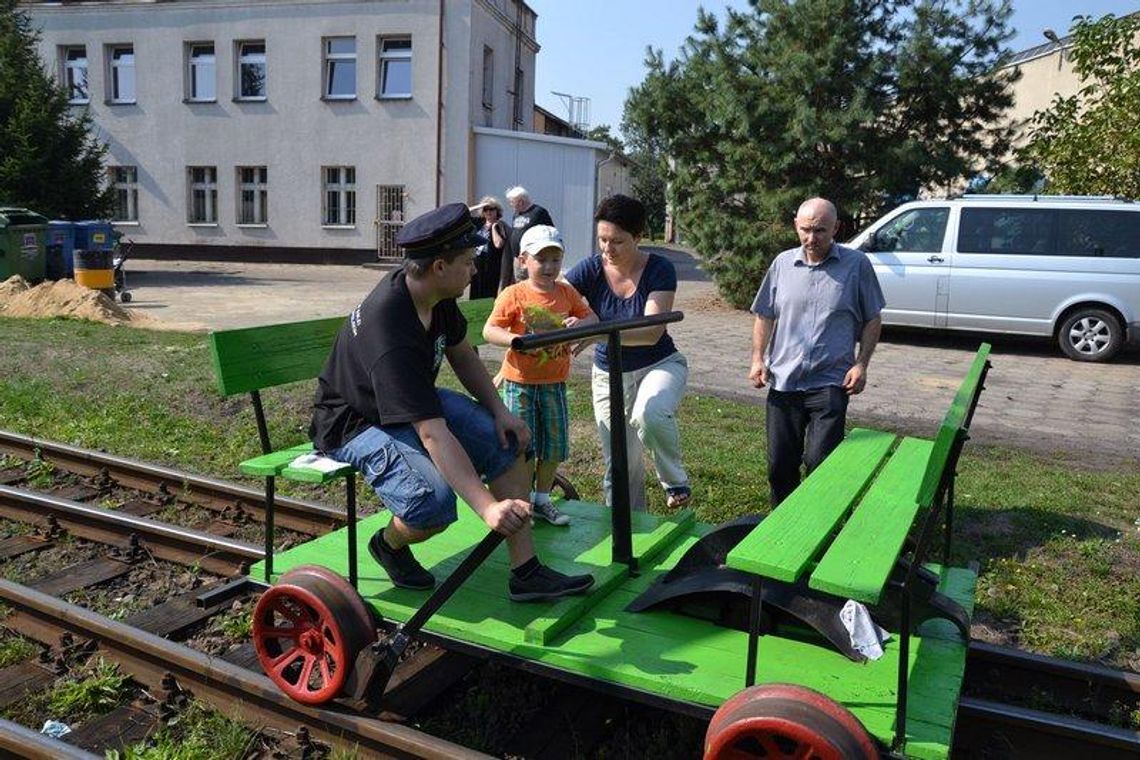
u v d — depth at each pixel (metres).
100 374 9.16
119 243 18.05
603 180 42.53
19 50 22.28
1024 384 10.48
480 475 3.59
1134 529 5.61
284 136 26.48
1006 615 4.50
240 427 7.76
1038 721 3.31
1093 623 4.43
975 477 6.55
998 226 12.24
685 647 3.14
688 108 16.33
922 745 2.61
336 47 26.00
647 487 6.33
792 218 15.48
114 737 3.44
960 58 15.20
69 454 6.59
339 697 3.29
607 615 3.41
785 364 4.72
